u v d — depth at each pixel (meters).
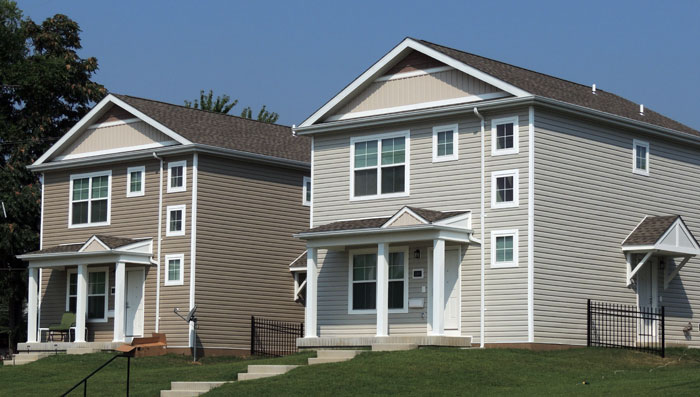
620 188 34.47
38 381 33.19
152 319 40.22
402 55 35.00
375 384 26.19
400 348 30.94
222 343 39.97
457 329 32.56
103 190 42.69
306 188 43.97
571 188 32.69
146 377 31.83
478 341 32.03
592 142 33.66
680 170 37.16
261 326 41.12
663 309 32.09
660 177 36.19
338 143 36.34
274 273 42.19
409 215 32.34
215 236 40.25
